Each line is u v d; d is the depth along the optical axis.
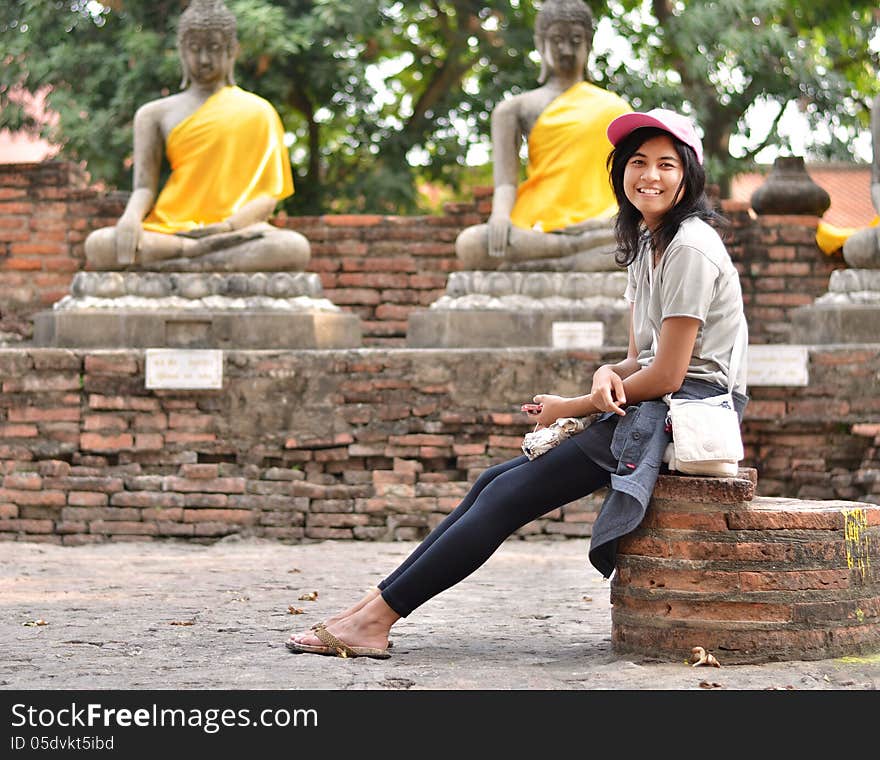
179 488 9.04
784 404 9.27
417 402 9.16
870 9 15.95
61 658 4.79
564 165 10.30
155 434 9.12
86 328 9.47
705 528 4.61
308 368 9.16
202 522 9.03
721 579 4.59
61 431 9.12
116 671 4.55
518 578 7.18
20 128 14.97
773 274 11.20
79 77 14.32
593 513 9.02
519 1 15.62
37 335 9.92
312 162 15.88
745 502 4.59
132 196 10.15
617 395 4.70
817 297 11.19
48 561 7.93
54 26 14.52
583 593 6.61
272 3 14.29
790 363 9.21
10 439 9.11
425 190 22.16
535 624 5.66
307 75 14.80
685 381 4.74
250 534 9.04
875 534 4.78
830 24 16.11
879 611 4.80
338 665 4.65
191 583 6.91
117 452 9.12
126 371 9.12
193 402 9.15
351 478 9.16
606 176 10.32
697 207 4.71
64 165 11.42
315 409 9.16
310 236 11.39
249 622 5.62
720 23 14.03
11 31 14.73
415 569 4.81
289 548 8.73
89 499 9.03
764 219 11.20
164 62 13.47
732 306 4.74
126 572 7.39
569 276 9.84
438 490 9.14
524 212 10.30
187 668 4.60
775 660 4.59
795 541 4.61
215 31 10.40
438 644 5.16
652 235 4.76
